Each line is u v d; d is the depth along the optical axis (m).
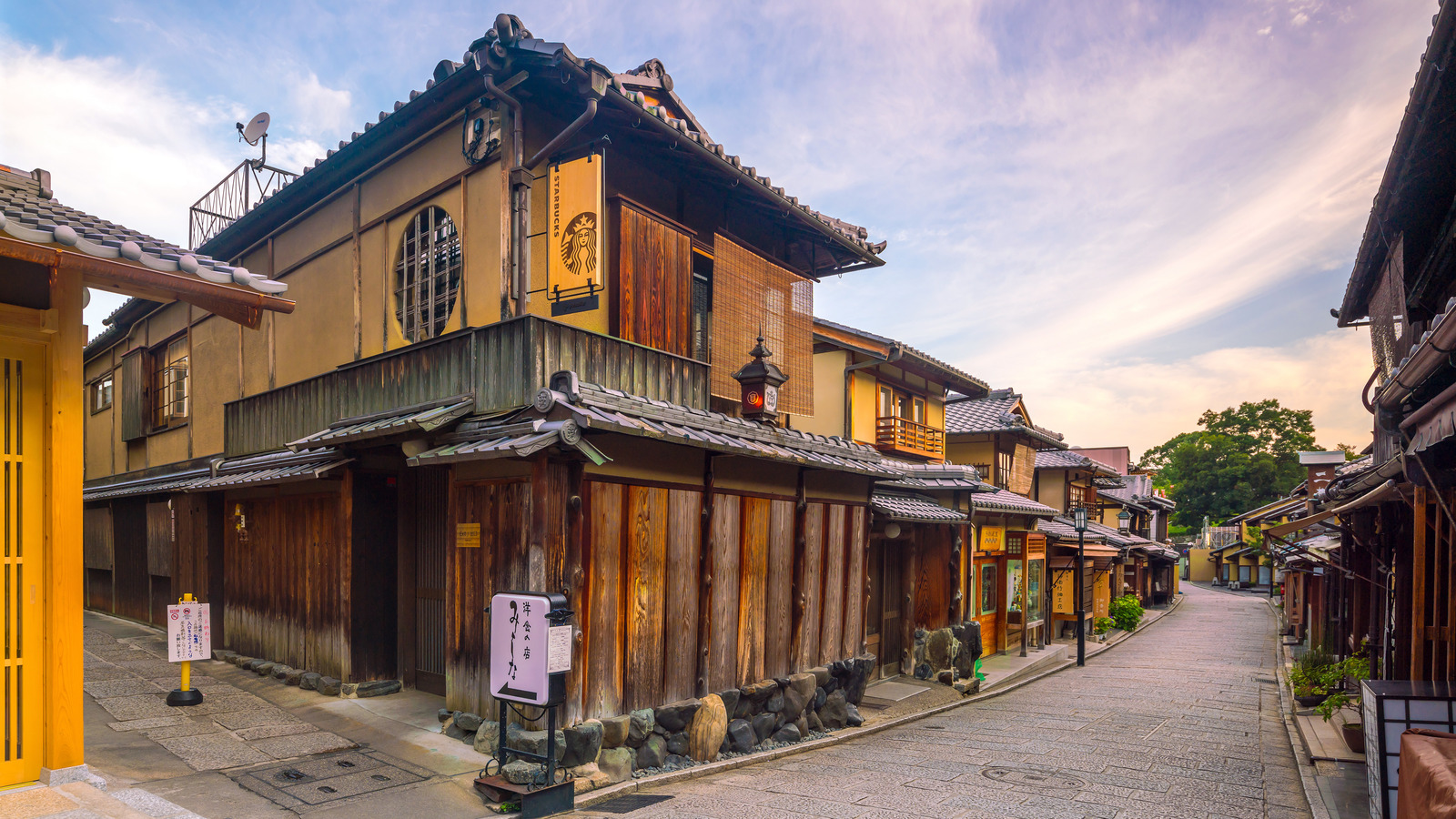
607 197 8.73
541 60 7.29
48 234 4.59
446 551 7.83
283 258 11.16
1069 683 15.83
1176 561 42.94
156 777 5.88
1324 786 7.48
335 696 8.52
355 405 9.37
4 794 4.82
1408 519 8.53
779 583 9.50
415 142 8.96
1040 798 6.90
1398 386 5.54
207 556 11.45
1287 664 19.03
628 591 7.34
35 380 5.12
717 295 9.86
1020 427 22.84
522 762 6.17
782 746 8.89
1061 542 23.52
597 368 8.05
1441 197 6.52
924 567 14.77
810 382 11.64
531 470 6.72
